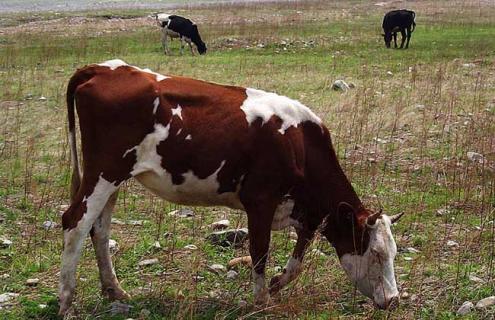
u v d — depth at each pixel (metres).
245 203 5.98
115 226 7.88
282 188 5.96
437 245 7.35
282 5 45.09
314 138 6.11
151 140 5.70
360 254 5.81
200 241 7.43
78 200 5.68
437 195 8.90
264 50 23.42
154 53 23.58
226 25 30.84
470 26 29.38
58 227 7.82
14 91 15.69
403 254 7.14
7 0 67.19
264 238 5.96
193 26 23.36
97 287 6.33
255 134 5.82
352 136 11.35
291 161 5.89
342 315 5.87
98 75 5.75
